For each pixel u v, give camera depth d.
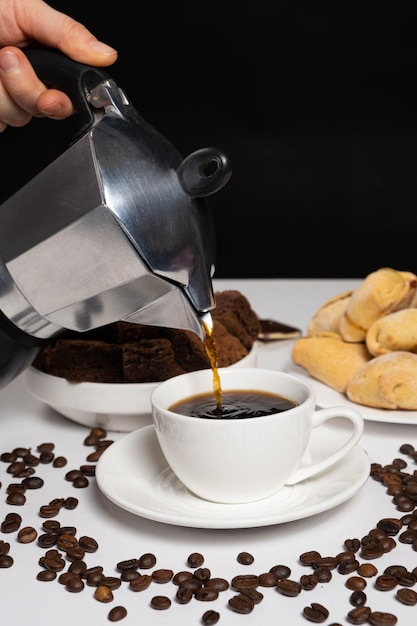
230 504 0.58
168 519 0.54
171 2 1.54
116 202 0.53
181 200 0.55
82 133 0.56
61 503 0.59
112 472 0.60
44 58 0.60
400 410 0.70
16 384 0.82
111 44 1.55
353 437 0.59
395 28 1.53
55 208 0.55
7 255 0.57
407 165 1.59
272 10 1.54
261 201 1.63
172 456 0.57
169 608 0.49
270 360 0.83
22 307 0.59
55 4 1.53
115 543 0.55
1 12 0.64
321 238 1.65
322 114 1.58
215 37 1.55
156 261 0.54
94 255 0.55
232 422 0.55
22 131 1.54
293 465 0.58
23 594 0.50
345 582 0.51
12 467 0.64
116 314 0.58
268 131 1.60
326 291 1.04
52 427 0.72
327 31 1.54
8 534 0.56
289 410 0.56
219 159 0.54
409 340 0.72
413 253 1.63
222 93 1.58
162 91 1.58
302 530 0.56
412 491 0.59
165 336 0.68
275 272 1.67
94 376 0.67
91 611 0.49
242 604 0.48
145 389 0.66
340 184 1.62
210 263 0.57
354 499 0.60
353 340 0.76
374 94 1.56
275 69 1.56
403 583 0.50
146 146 0.55
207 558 0.53
